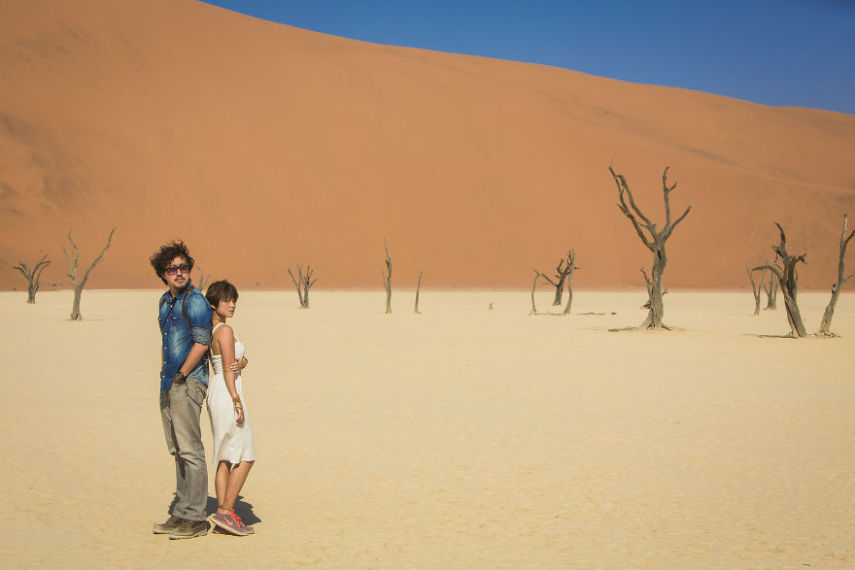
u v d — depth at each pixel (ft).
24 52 371.35
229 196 325.21
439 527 21.53
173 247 21.56
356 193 341.00
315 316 132.05
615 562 18.85
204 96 375.66
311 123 373.61
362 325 108.78
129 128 342.64
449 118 398.83
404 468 28.09
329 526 21.67
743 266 335.47
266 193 331.36
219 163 337.72
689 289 321.52
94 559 19.17
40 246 286.66
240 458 21.42
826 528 21.34
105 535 20.99
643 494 24.66
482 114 406.82
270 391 46.88
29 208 298.15
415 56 476.54
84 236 296.51
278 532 21.18
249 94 386.52
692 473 27.25
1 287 251.19
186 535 20.72
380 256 320.70
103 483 26.12
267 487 25.66
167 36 416.05
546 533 20.98
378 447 31.55
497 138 390.21
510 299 225.56
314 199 334.44
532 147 388.37
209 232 311.88
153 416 38.40
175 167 330.34
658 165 386.52
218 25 444.55
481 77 458.50
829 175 448.24
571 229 347.56
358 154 360.48
